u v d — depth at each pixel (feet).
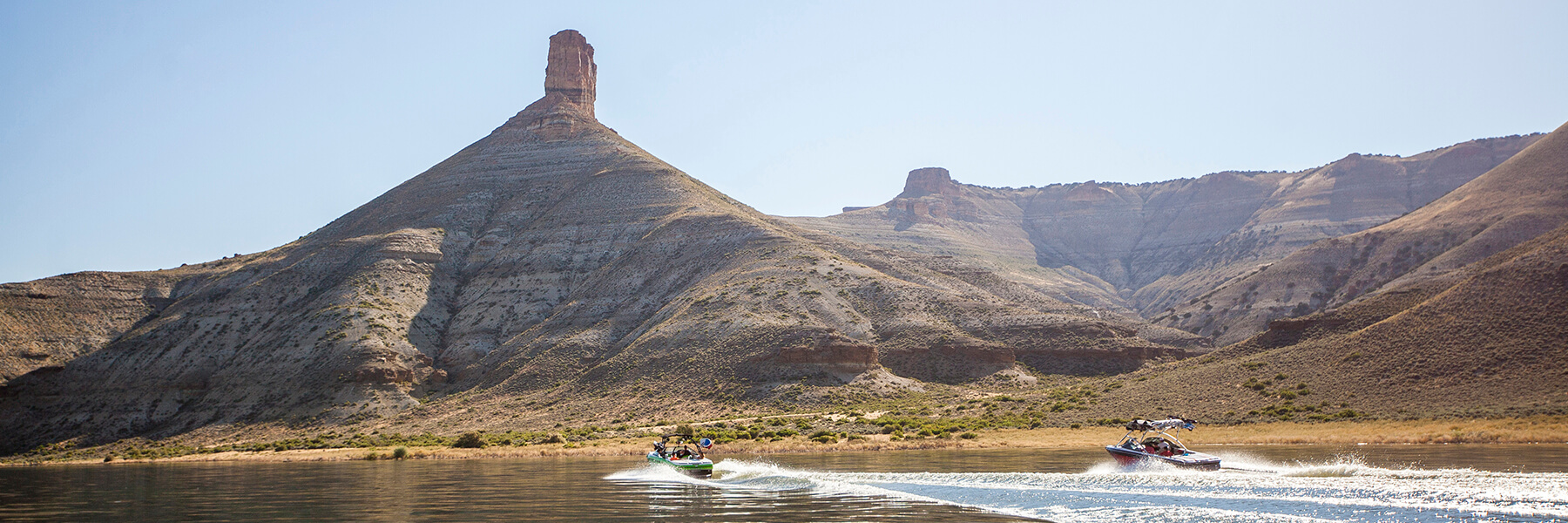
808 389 418.10
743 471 197.06
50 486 210.79
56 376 514.68
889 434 328.08
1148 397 353.10
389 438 399.65
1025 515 127.85
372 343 495.82
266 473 236.63
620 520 127.65
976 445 282.36
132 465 313.32
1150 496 142.61
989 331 507.71
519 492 165.27
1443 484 148.46
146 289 615.16
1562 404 261.85
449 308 591.37
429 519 132.77
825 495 152.97
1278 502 134.31
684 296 536.83
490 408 451.53
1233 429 295.28
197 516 142.51
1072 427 327.06
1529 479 153.79
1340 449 231.50
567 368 485.56
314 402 462.60
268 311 560.61
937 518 126.41
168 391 489.26
